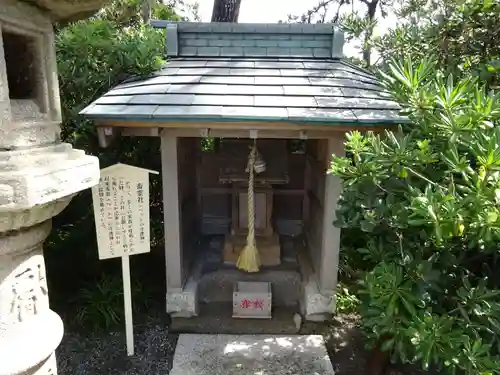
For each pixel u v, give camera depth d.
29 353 2.35
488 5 4.00
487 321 2.69
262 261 5.09
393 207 2.73
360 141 2.96
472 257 3.22
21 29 2.25
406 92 2.84
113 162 5.17
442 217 2.30
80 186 2.42
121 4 6.09
